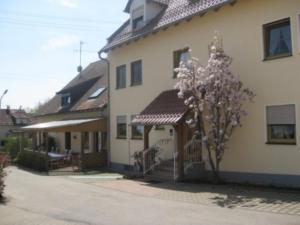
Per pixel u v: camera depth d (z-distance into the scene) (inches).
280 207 436.1
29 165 1100.5
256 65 621.3
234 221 382.0
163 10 874.1
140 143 899.4
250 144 623.5
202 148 706.8
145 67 880.3
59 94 1486.2
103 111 1047.6
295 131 565.6
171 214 426.6
